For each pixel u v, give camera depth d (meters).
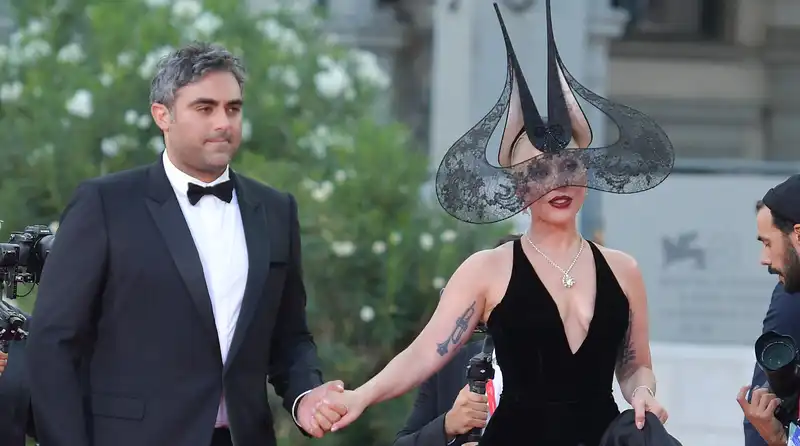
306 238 17.94
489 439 9.32
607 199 25.06
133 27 20.28
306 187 18.53
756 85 43.38
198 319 10.16
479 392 9.89
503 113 9.46
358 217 18.30
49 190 18.64
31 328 10.03
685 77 43.38
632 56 43.38
